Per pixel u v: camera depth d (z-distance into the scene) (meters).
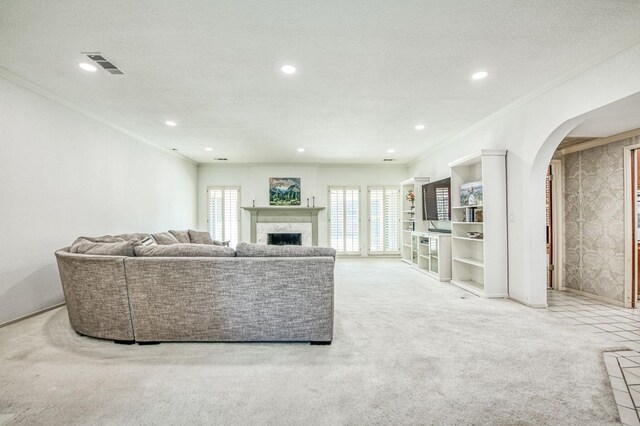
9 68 2.84
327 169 8.27
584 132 3.70
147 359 2.26
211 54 2.60
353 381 1.94
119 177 4.80
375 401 1.73
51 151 3.50
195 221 7.92
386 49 2.53
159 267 2.45
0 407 1.69
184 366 2.15
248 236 8.08
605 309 3.51
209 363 2.19
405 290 4.42
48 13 2.04
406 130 4.96
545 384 1.90
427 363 2.18
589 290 4.16
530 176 3.53
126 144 5.00
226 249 2.58
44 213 3.41
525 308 3.51
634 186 3.64
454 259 4.85
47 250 3.44
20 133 3.12
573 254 4.43
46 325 2.96
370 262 7.37
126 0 1.92
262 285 2.46
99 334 2.56
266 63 2.76
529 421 1.56
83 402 1.73
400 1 1.95
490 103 3.76
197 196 8.05
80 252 2.71
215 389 1.86
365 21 2.16
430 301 3.82
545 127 3.30
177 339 2.51
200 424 1.55
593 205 4.11
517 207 3.77
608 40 2.41
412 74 2.98
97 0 1.92
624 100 2.54
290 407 1.68
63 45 2.45
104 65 2.79
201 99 3.60
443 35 2.34
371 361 2.21
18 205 3.10
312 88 3.30
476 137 4.68
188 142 5.73
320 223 8.22
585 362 2.19
